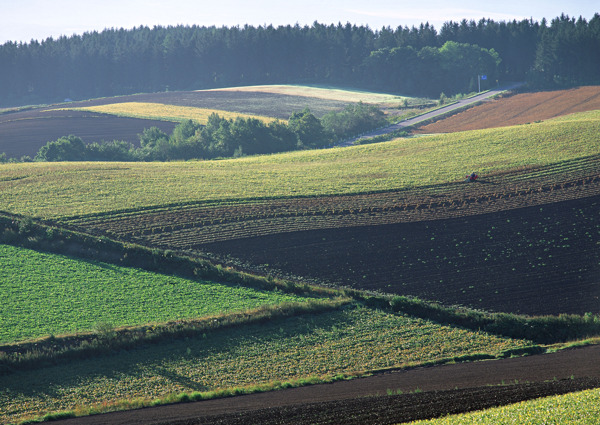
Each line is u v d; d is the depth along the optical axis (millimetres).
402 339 70188
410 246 100688
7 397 55750
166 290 84562
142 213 116312
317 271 92750
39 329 71500
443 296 83375
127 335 69062
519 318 74688
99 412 51312
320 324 74312
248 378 60625
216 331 71625
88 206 120312
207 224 110812
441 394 47500
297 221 112188
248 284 87250
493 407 38625
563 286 84812
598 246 97562
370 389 53875
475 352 66625
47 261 93562
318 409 44719
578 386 46781
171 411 49719
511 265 92625
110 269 91625
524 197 120312
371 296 81688
